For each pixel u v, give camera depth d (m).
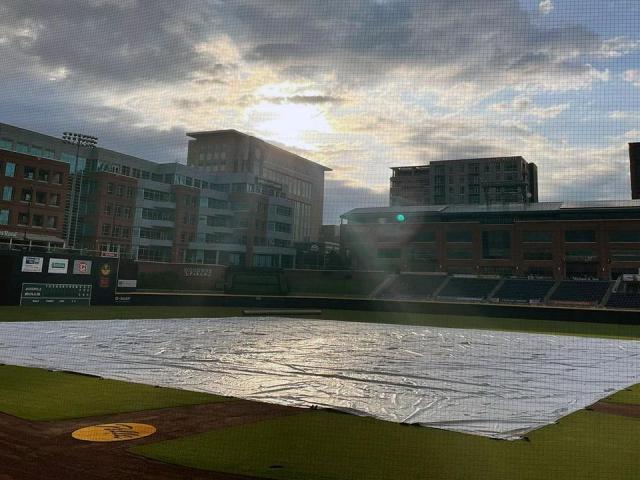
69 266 39.72
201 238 76.56
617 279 58.19
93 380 12.77
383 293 64.19
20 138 61.69
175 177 74.88
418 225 71.06
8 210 54.66
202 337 24.03
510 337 27.52
